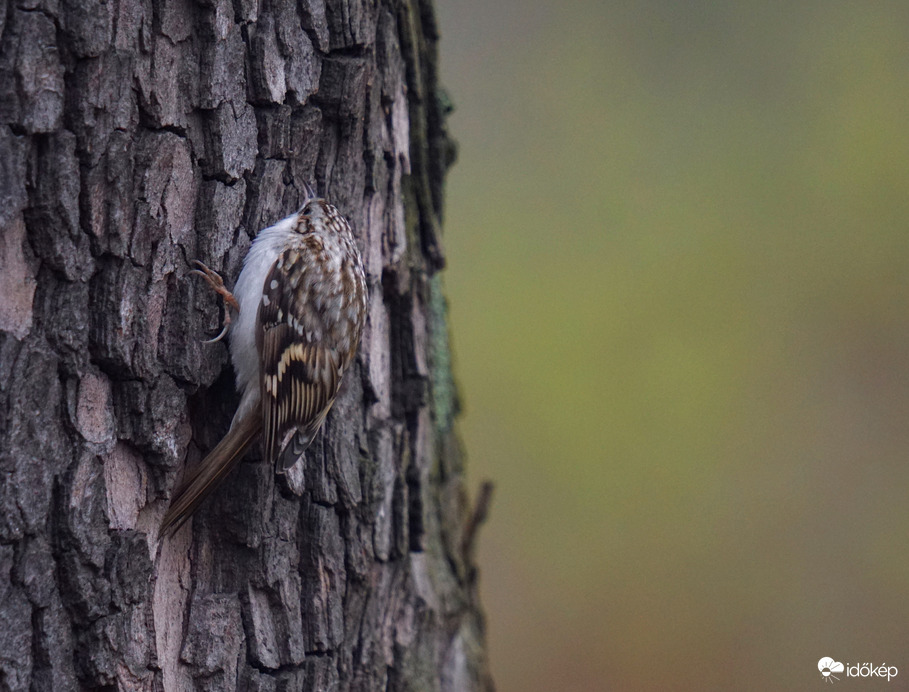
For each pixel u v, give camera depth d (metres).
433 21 7.39
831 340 16.17
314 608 5.81
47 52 4.38
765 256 16.36
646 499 14.99
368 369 6.44
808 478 15.27
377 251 6.48
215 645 5.26
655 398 15.40
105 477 4.67
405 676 6.74
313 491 5.93
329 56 5.82
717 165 16.97
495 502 14.98
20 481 4.35
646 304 16.02
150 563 4.82
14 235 4.36
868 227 16.67
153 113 4.82
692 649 13.98
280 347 5.51
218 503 5.42
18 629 4.35
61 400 4.52
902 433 15.40
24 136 4.35
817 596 14.42
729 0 17.50
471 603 8.28
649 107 16.97
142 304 4.78
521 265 16.20
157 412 4.88
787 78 17.14
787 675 13.69
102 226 4.60
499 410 15.45
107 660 4.61
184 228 5.06
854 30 17.41
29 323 4.42
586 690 13.35
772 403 15.84
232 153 5.25
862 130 17.05
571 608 14.30
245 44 5.33
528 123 16.78
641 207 16.56
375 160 6.33
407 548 6.83
